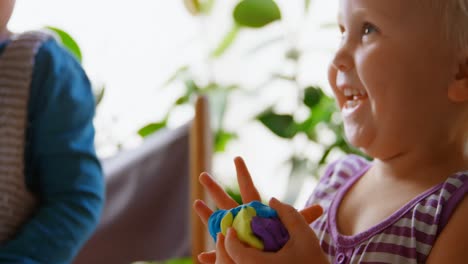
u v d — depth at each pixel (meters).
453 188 0.61
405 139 0.63
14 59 0.84
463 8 0.62
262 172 2.00
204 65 2.04
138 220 1.28
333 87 0.67
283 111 1.89
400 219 0.62
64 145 0.85
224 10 2.06
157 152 1.29
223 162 1.94
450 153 0.64
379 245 0.61
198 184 1.18
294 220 0.56
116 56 2.10
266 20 1.87
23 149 0.83
